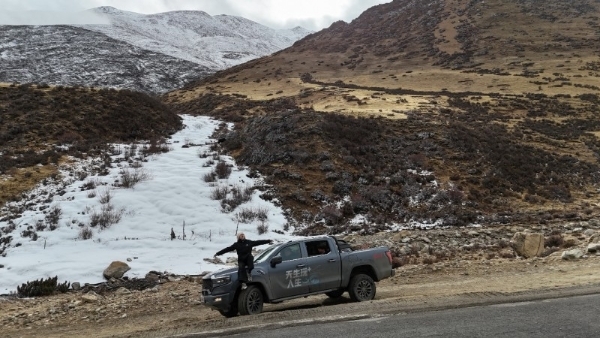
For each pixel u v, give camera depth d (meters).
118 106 47.31
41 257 19.09
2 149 33.41
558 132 51.41
